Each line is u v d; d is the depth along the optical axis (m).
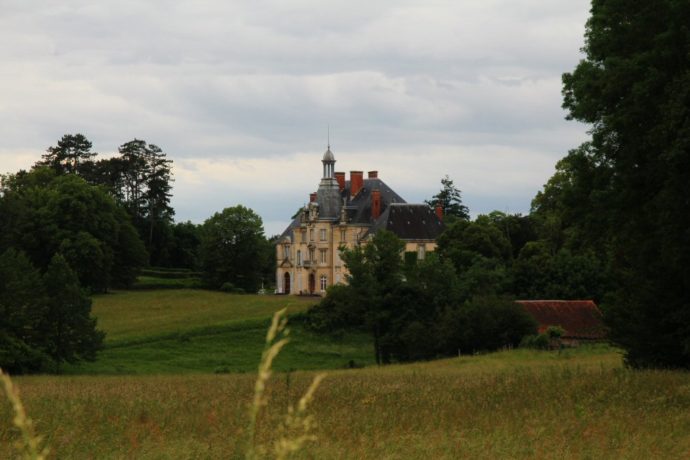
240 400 36.97
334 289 117.12
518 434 26.44
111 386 49.28
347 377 53.34
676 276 46.22
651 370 45.41
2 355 81.62
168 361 104.06
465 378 48.47
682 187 39.56
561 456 22.48
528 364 67.44
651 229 44.78
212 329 115.06
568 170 48.66
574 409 32.53
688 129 37.69
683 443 24.89
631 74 42.28
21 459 14.54
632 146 42.62
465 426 29.02
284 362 104.19
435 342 93.50
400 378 50.50
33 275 86.94
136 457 22.89
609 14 44.78
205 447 23.94
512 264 127.19
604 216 45.41
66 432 26.98
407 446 24.30
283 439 7.98
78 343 88.94
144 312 134.25
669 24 41.59
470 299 104.94
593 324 97.44
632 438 25.22
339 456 21.98
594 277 114.56
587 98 44.84
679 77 40.28
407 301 103.00
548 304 100.94
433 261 106.19
